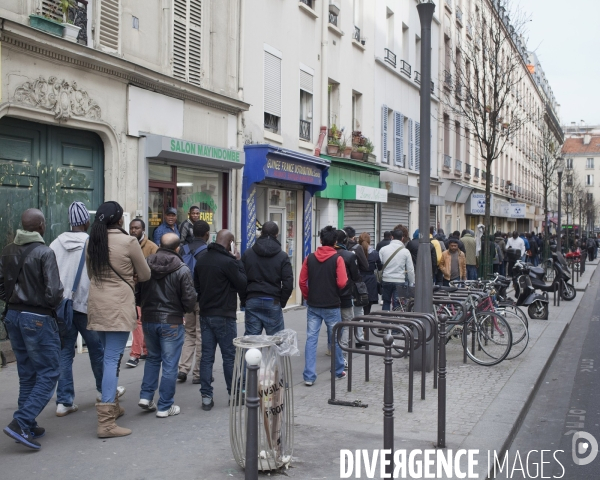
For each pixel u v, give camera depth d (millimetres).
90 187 9602
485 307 9945
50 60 8492
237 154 12555
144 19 10531
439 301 9273
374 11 20953
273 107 14836
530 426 6727
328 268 7805
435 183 28594
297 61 15938
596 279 30438
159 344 6387
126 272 5715
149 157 10469
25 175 8484
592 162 114250
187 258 8211
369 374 8414
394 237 11281
